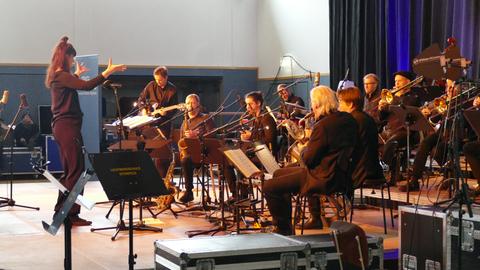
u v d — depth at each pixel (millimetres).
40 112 12289
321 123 5410
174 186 8133
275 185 5551
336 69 11547
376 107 7477
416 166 6652
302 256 4219
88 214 7816
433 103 6363
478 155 5871
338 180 5367
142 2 13258
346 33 11242
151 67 13312
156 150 7777
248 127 8070
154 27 13336
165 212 7895
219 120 13602
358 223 7016
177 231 6668
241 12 13828
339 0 11414
